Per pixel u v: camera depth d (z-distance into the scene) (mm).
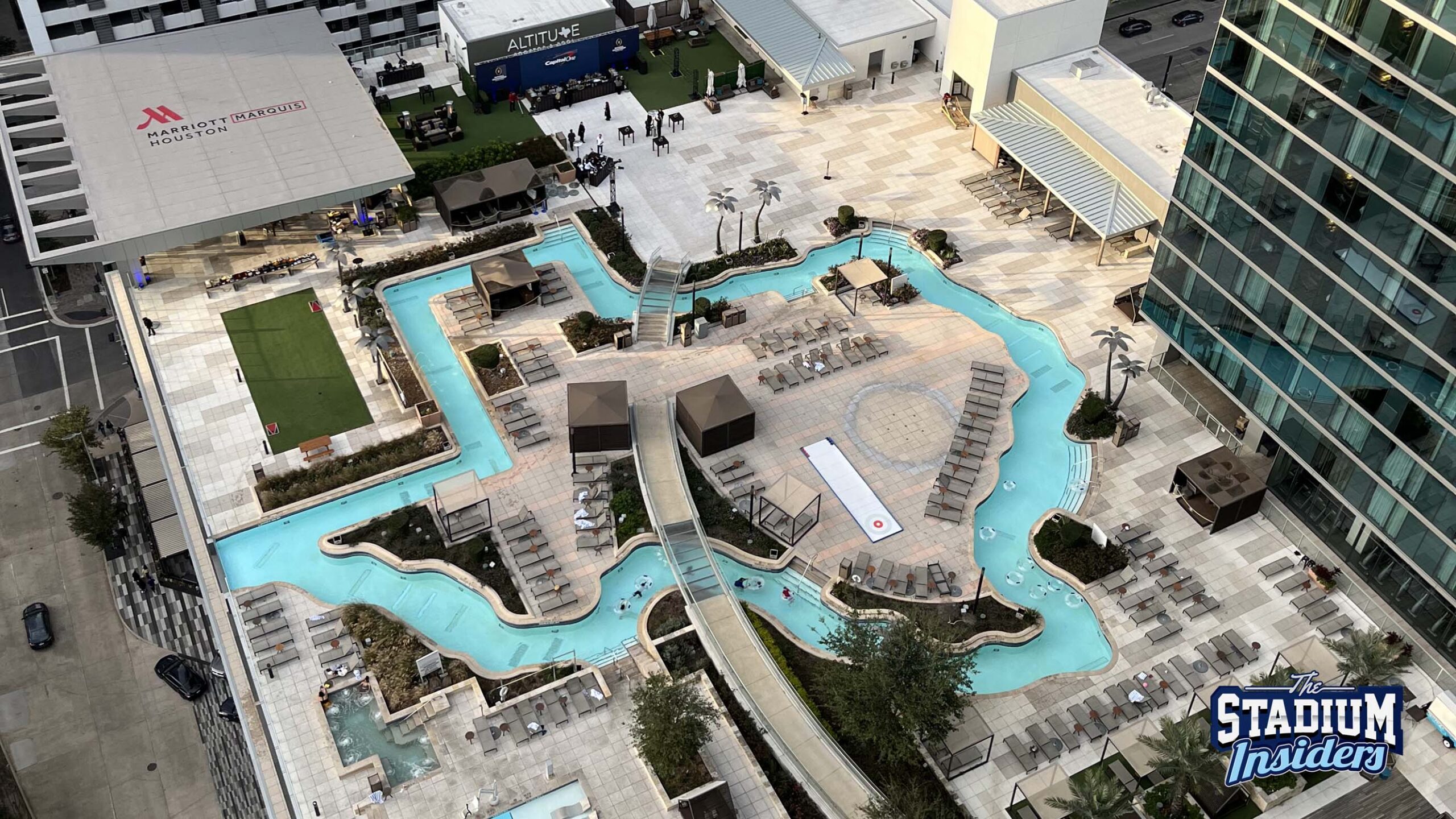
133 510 91000
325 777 67438
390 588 77875
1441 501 67438
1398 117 62000
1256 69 69812
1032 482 83812
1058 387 90312
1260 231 73812
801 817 65125
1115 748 67938
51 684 81312
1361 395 70312
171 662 81688
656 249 100938
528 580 76875
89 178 97625
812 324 94062
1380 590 74938
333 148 101062
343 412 88938
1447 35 58062
